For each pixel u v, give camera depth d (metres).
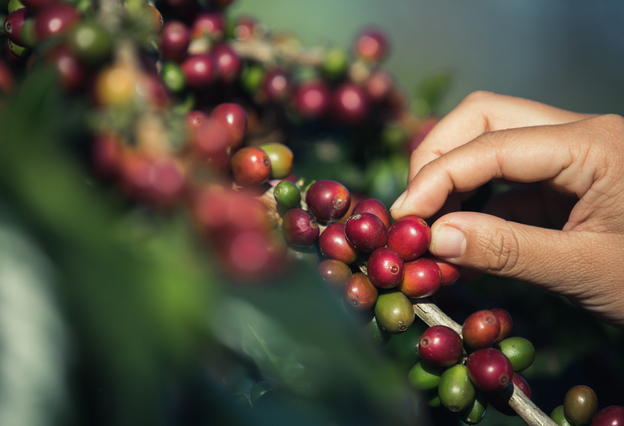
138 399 0.18
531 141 0.35
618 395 0.38
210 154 0.24
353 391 0.21
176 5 0.35
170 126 0.24
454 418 0.31
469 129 0.41
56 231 0.21
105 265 0.20
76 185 0.22
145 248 0.22
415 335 0.32
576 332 0.39
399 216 0.35
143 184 0.23
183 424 0.20
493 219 0.34
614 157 0.35
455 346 0.28
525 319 0.40
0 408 0.17
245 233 0.22
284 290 0.22
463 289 0.38
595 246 0.35
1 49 0.29
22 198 0.21
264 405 0.21
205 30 0.36
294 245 0.29
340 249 0.29
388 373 0.22
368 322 0.29
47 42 0.26
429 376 0.29
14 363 0.18
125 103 0.24
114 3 0.26
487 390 0.28
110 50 0.24
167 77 0.32
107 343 0.19
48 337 0.19
